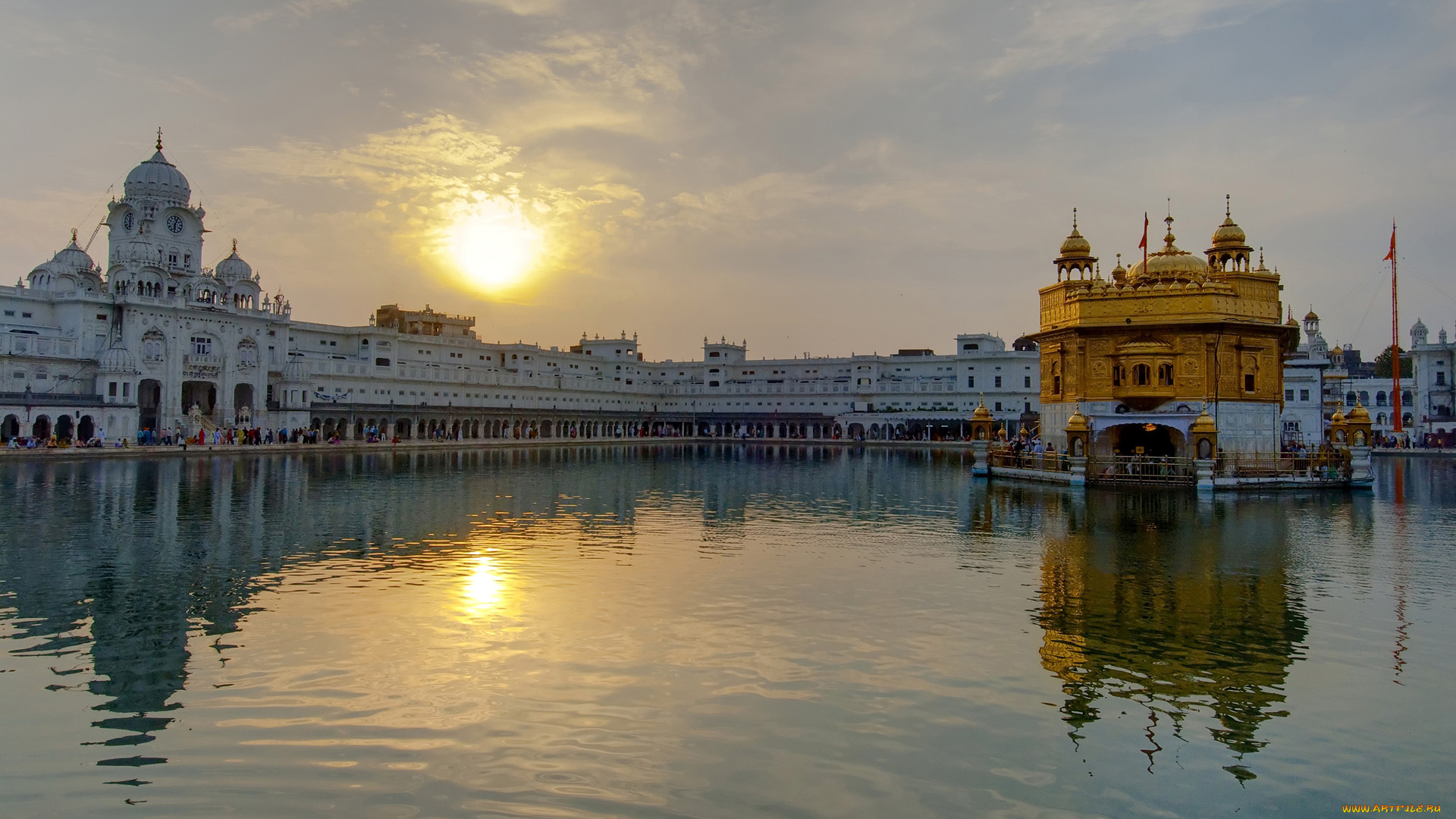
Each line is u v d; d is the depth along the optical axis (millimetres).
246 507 36250
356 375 103062
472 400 119688
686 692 13953
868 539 29109
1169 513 36312
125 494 40812
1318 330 113000
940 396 133500
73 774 11062
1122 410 50781
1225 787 11109
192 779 10961
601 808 10289
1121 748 12211
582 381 140125
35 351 74875
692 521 33812
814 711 13297
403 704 13359
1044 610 19266
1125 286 55031
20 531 29344
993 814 10312
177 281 88062
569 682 14336
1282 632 17688
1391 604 20016
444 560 24703
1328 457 47500
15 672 14750
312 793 10609
